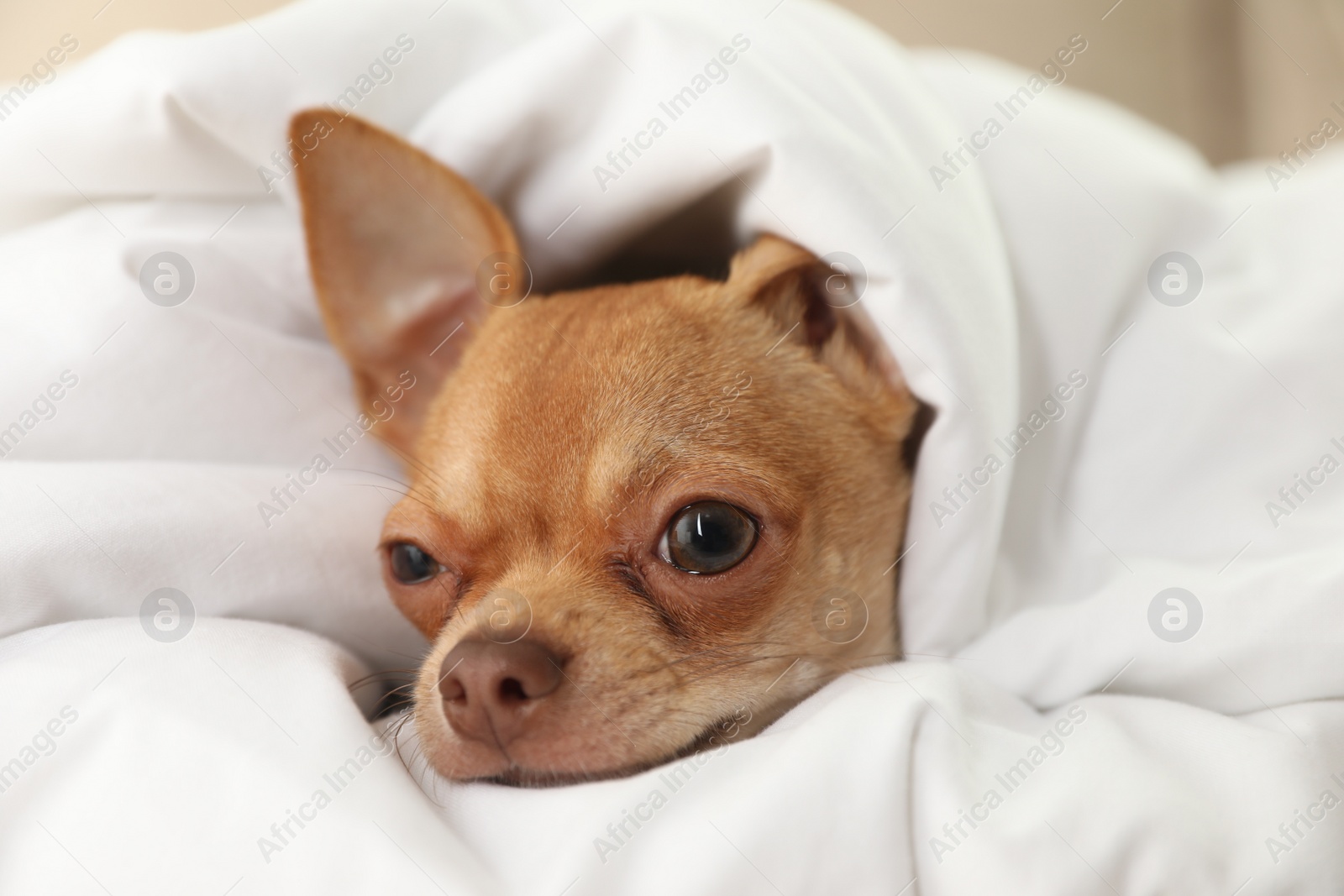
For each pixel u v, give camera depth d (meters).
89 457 0.29
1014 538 0.30
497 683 0.25
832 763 0.23
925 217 0.28
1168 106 0.51
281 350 0.31
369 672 0.29
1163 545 0.30
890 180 0.28
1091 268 0.31
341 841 0.23
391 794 0.24
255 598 0.28
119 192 0.31
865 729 0.24
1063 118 0.33
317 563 0.28
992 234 0.30
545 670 0.26
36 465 0.27
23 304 0.29
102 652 0.25
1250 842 0.24
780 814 0.23
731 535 0.27
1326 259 0.31
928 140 0.30
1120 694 0.27
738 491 0.27
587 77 0.30
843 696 0.25
